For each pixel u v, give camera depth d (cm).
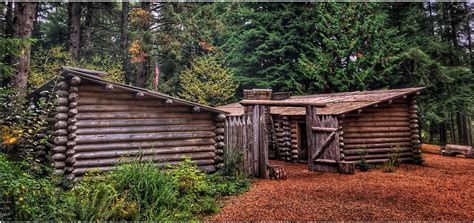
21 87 1145
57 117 810
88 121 846
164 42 2230
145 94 899
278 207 688
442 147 1848
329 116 1220
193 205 679
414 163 1380
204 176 865
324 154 1192
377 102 1263
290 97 1995
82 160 832
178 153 983
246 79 2581
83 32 2827
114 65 2181
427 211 647
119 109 897
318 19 2409
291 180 1014
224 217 629
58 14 2769
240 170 1051
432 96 2234
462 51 2523
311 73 2266
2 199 452
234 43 2792
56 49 1975
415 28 2291
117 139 884
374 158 1312
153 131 946
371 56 2212
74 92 823
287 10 2533
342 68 2322
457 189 845
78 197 555
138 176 674
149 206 616
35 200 496
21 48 779
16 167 602
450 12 2486
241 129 1098
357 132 1294
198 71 2253
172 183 711
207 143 1041
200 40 2322
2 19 2023
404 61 2230
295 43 2522
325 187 884
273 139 1666
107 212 542
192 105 993
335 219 602
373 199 745
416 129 1405
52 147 844
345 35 2233
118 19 3175
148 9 2222
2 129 648
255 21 2628
